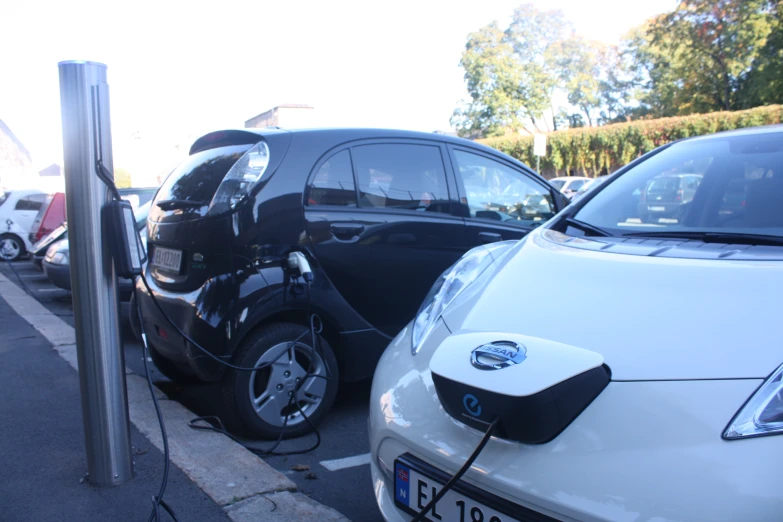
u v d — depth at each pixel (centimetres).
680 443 145
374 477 222
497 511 165
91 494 276
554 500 153
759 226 236
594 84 4641
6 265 1397
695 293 176
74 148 257
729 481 136
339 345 375
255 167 347
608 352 168
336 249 366
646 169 299
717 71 3375
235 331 329
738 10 3133
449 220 422
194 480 289
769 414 141
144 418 370
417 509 190
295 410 362
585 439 156
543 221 491
